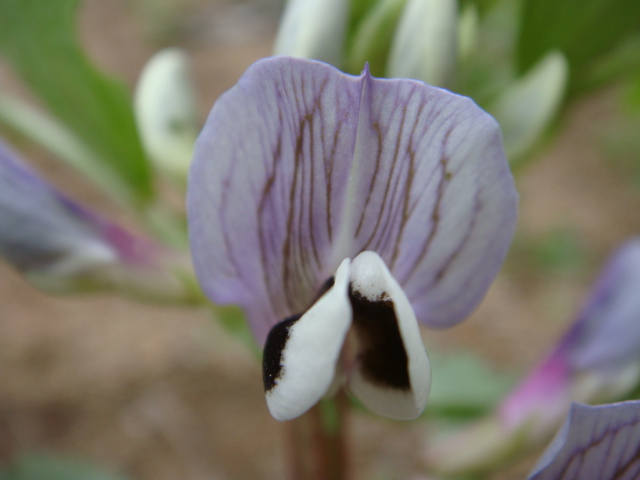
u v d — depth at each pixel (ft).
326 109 0.24
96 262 0.33
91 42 1.40
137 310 0.84
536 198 1.14
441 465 0.37
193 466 0.70
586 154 1.25
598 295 0.35
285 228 0.25
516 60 0.36
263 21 1.50
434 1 0.29
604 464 0.26
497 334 0.88
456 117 0.24
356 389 0.26
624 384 0.34
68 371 0.76
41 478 0.51
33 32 0.32
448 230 0.25
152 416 0.73
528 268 1.01
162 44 1.44
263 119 0.24
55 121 0.36
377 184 0.25
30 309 0.82
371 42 0.31
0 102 0.36
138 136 0.34
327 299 0.23
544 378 0.35
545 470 0.26
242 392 0.76
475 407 0.44
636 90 0.47
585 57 0.36
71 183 0.94
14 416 0.71
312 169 0.25
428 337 0.86
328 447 0.35
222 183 0.24
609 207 1.13
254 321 0.26
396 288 0.23
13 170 0.32
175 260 0.34
